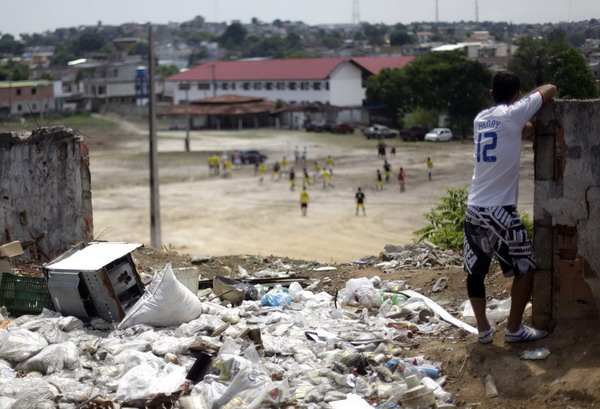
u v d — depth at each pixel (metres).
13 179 10.97
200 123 91.19
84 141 10.83
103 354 6.83
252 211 37.81
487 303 8.05
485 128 6.19
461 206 14.41
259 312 8.30
